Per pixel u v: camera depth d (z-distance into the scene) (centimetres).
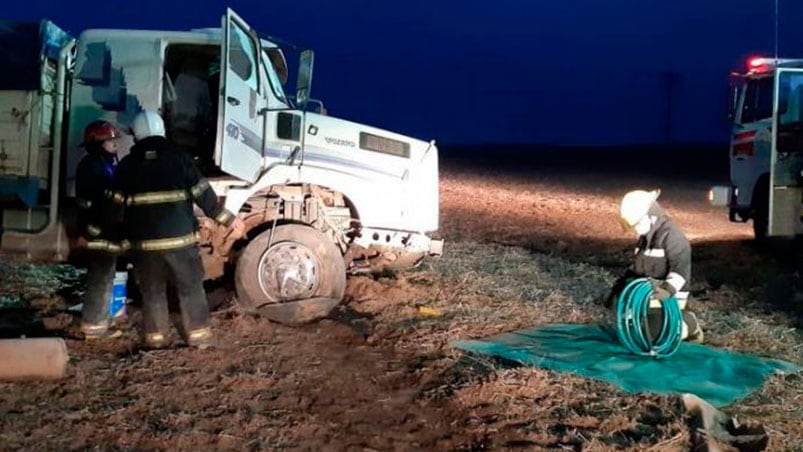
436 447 528
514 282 971
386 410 582
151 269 634
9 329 692
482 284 943
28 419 522
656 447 519
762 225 1347
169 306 767
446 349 706
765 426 554
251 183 784
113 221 634
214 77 815
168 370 619
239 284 780
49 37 762
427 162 889
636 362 680
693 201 2181
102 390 577
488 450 521
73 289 838
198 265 648
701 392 618
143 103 766
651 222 724
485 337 748
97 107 763
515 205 1884
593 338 746
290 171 807
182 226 635
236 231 806
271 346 697
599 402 591
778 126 1238
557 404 588
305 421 552
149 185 625
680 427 545
